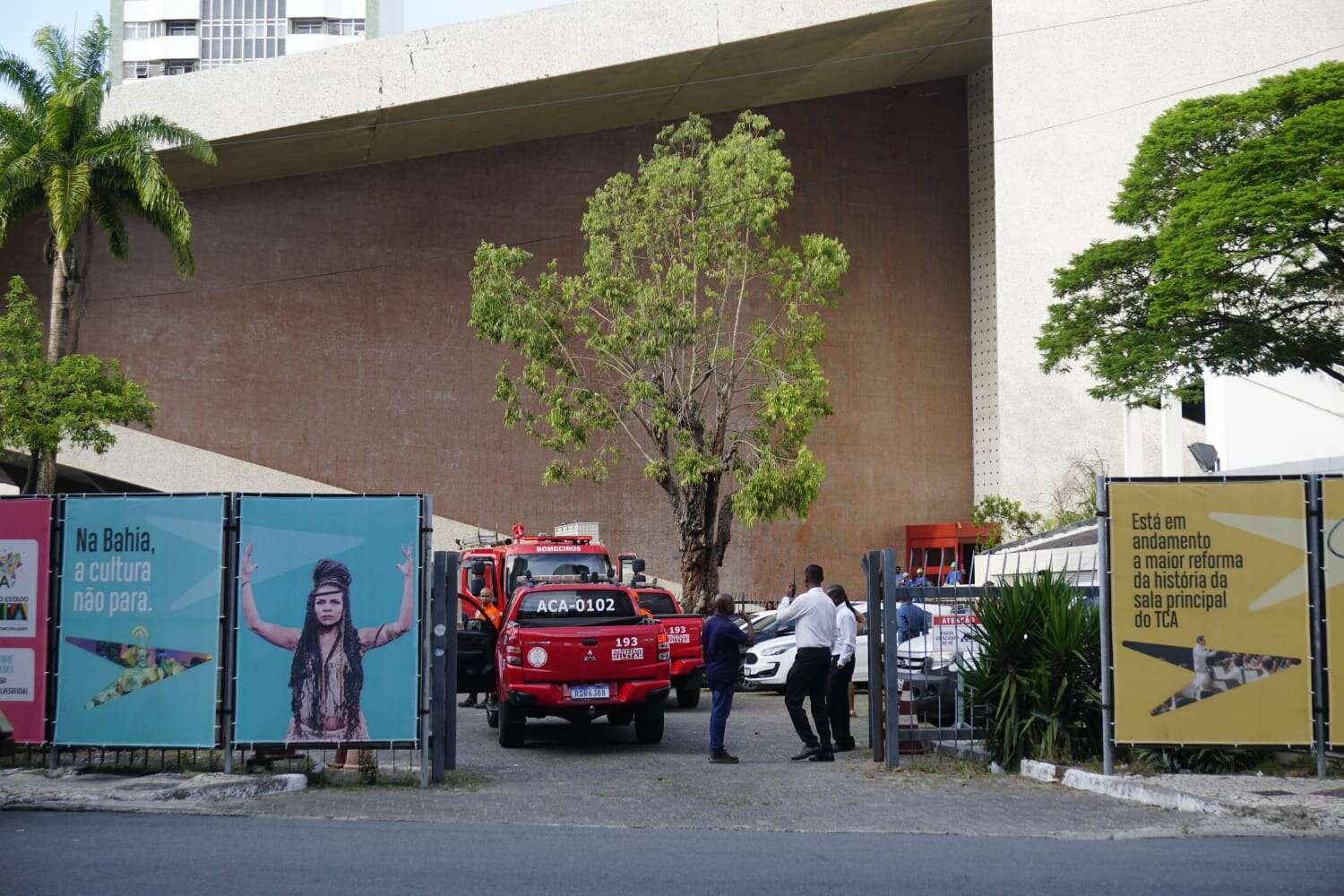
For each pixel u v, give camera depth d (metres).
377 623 11.63
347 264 44.50
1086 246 43.03
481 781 12.03
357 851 8.29
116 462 40.03
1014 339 43.31
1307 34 42.38
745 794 11.27
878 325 51.22
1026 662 12.74
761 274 32.19
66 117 32.06
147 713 11.55
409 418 44.50
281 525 11.67
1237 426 29.83
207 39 97.62
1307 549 11.25
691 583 30.03
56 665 11.69
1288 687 11.18
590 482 46.53
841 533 49.88
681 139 32.22
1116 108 43.50
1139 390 25.81
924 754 13.61
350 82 39.25
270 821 9.65
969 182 53.03
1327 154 21.75
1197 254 22.61
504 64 39.97
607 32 40.50
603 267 30.47
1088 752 12.50
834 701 14.62
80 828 9.18
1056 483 41.94
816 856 8.31
